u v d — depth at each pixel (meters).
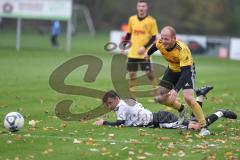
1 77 71.50
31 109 46.66
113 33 131.12
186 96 36.62
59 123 40.19
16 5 124.56
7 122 35.81
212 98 57.97
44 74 76.25
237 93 64.25
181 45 37.06
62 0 125.75
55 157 30.33
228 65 111.88
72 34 194.00
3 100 51.41
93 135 35.72
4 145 32.56
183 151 31.91
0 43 141.12
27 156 30.44
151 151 31.86
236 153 31.80
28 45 140.50
